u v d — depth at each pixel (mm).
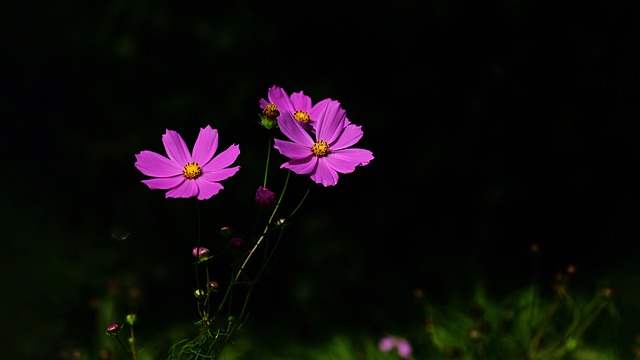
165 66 2568
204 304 1472
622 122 2539
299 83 2463
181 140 1475
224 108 2523
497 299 2516
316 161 1481
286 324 2504
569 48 2426
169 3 2475
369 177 2604
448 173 2572
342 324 2498
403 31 2393
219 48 2465
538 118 2492
